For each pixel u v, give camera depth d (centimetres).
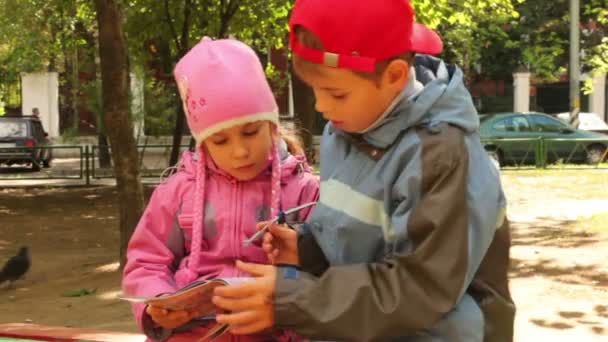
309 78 176
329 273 167
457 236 164
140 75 1986
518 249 901
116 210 1409
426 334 172
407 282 163
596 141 1998
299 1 177
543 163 1944
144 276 227
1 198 1572
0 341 294
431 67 194
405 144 176
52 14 1856
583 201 1372
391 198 177
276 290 166
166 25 1216
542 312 622
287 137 252
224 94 215
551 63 2759
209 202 230
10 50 2469
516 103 2881
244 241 218
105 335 306
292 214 232
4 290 764
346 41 168
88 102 2067
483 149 179
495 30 2619
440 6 1140
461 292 164
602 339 550
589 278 740
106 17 762
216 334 190
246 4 1207
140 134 2081
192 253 225
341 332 164
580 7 2536
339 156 191
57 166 2223
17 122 2119
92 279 796
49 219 1302
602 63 1927
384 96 175
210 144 222
